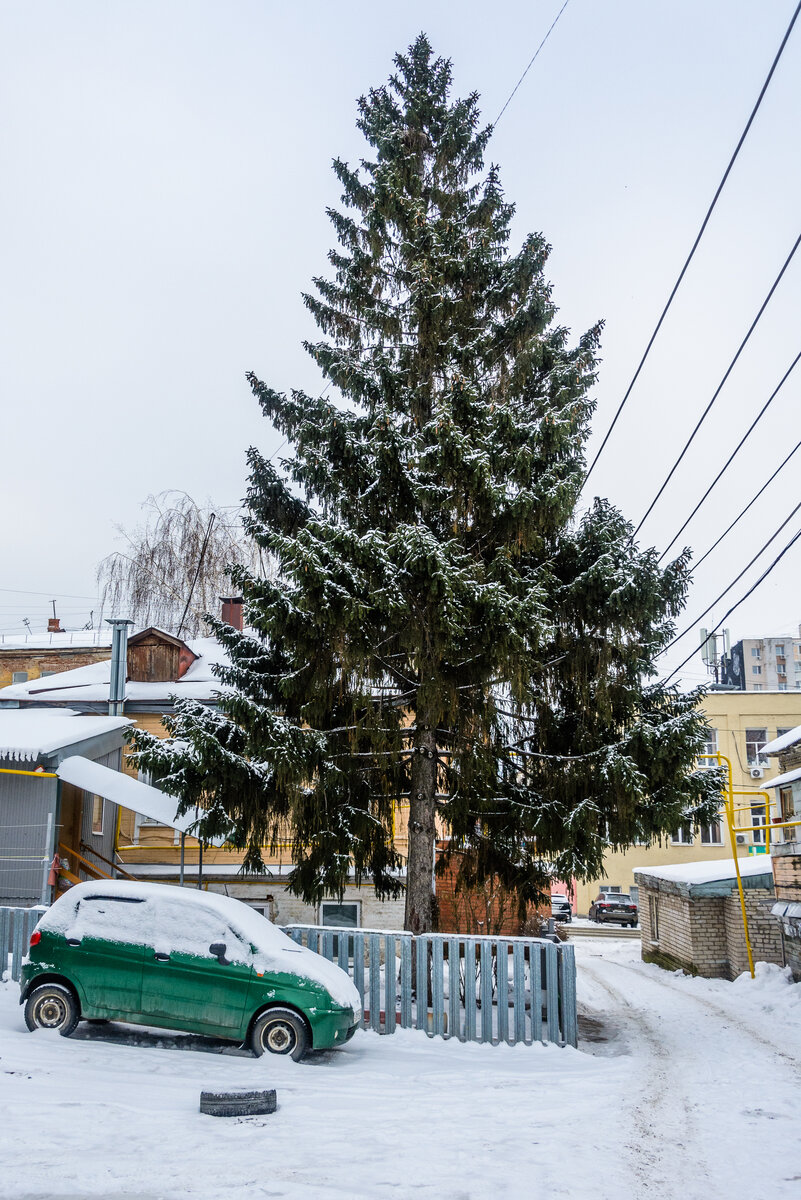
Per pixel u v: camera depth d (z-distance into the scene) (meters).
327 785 14.36
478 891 16.25
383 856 15.98
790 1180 6.36
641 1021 15.50
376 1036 12.02
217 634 16.58
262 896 22.62
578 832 13.80
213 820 14.14
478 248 16.22
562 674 15.00
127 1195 5.58
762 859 28.69
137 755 14.05
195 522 35.78
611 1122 7.98
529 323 15.88
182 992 10.23
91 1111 7.29
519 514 13.78
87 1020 10.97
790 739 21.31
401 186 16.97
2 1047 9.34
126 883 10.98
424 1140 7.17
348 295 16.94
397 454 14.55
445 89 19.16
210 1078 8.98
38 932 10.70
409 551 12.88
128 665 26.53
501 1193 5.90
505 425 14.35
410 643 13.61
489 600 12.84
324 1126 7.45
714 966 24.58
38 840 18.41
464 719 14.34
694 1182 6.30
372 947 12.61
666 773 13.80
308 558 12.73
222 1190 5.71
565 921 45.41
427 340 16.05
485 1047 11.75
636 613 13.98
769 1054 11.98
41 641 52.06
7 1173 5.81
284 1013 10.12
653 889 29.59
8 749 18.14
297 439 15.70
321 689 14.20
